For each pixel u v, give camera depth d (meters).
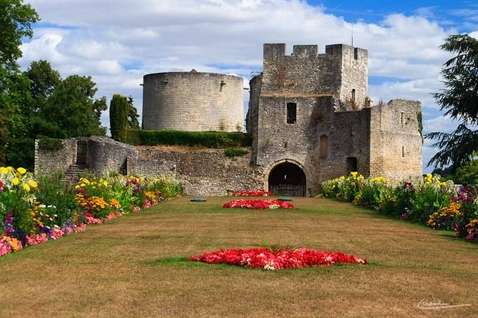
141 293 10.16
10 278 11.33
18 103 45.75
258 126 53.41
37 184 17.94
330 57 54.25
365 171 50.00
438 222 21.20
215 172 53.34
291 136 53.06
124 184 28.83
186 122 60.31
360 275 11.80
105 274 11.66
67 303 9.55
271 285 10.82
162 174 50.19
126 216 25.14
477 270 12.68
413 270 12.45
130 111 74.12
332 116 52.06
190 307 9.35
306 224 22.25
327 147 52.22
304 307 9.43
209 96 60.62
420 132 53.66
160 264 12.67
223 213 27.11
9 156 58.22
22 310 9.17
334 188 44.19
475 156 34.59
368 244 16.58
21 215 15.41
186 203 34.50
